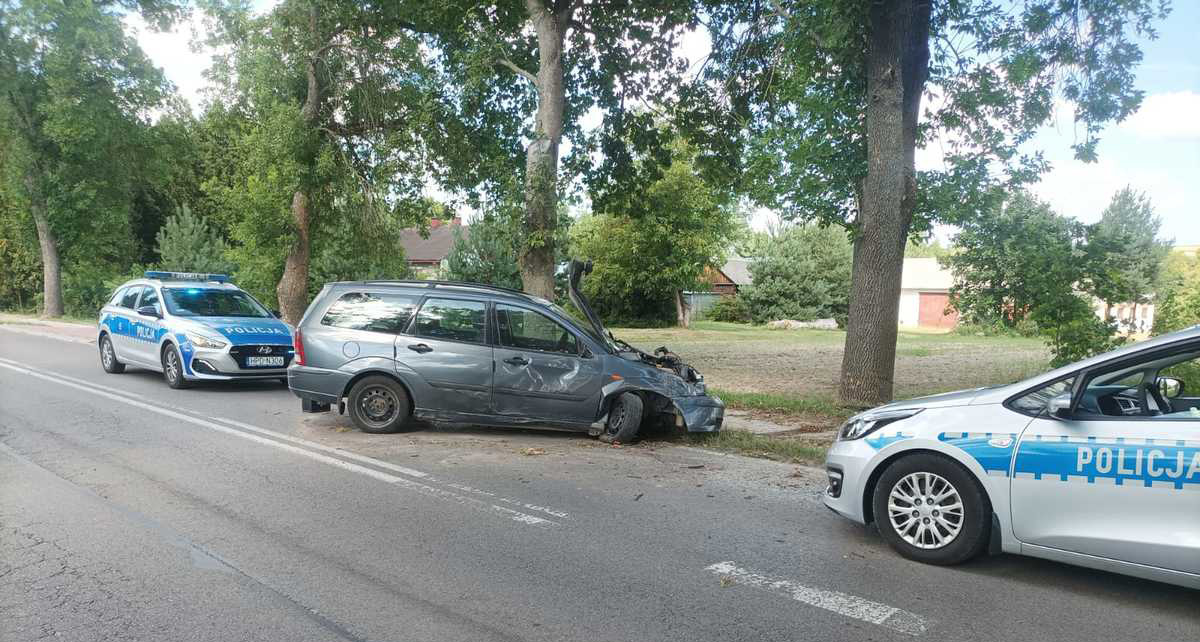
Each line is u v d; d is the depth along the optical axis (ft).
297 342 28.76
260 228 64.03
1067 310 30.76
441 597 13.08
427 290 28.68
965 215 36.55
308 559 14.82
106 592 13.01
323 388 28.19
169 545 15.43
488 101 57.26
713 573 14.51
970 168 38.06
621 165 56.75
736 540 16.53
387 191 67.05
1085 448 13.50
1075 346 30.42
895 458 15.70
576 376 27.14
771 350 78.13
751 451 26.18
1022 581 14.34
